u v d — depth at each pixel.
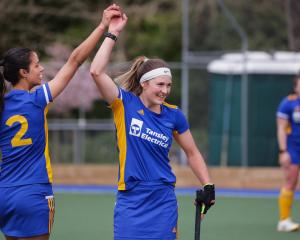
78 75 77.56
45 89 19.39
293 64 58.19
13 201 18.94
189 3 59.84
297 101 36.56
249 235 36.00
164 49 100.31
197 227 19.88
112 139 62.50
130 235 19.17
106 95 19.38
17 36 93.25
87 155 62.44
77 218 41.88
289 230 37.22
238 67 58.59
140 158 19.31
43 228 19.12
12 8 91.12
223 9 58.88
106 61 19.36
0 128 19.23
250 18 58.75
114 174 60.88
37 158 19.25
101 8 97.06
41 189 19.09
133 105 19.52
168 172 19.67
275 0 58.28
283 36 58.41
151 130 19.38
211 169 58.50
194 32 59.69
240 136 58.50
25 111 19.19
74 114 83.38
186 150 20.44
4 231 19.42
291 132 36.94
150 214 19.25
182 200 50.12
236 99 58.66
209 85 59.47
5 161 19.25
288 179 37.28
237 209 45.81
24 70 19.58
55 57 90.31
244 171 57.94
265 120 58.22
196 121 59.72
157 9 101.81
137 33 100.06
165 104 20.03
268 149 58.09
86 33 97.12
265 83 58.19
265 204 48.34
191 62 59.75
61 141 62.38
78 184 60.97
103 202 49.47
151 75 19.47
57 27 97.19
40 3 94.06
